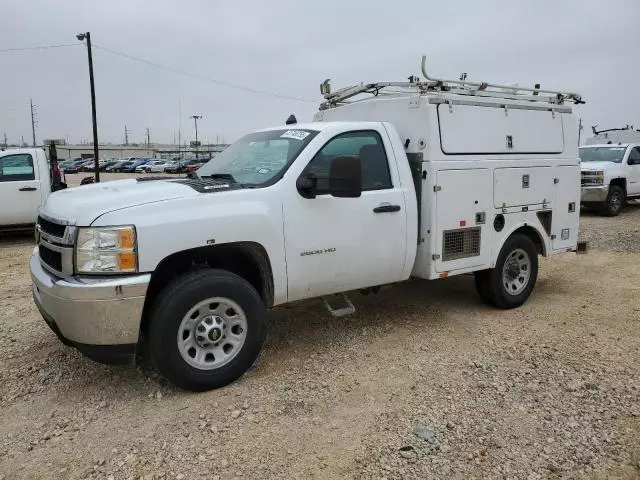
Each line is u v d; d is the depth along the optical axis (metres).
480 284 5.96
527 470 3.10
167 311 3.79
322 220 4.52
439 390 4.05
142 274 3.71
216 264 4.45
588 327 5.43
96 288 3.59
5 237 12.11
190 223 3.86
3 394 4.07
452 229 5.30
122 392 4.07
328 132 4.69
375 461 3.18
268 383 4.19
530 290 6.23
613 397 3.91
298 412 3.75
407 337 5.14
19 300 6.61
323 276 4.60
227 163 5.04
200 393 4.03
